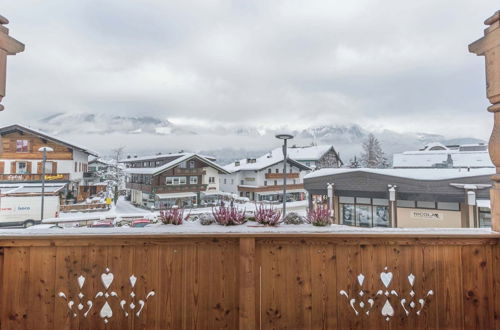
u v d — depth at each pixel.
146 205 27.92
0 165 21.48
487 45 2.04
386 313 2.09
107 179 34.97
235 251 2.14
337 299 2.11
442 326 2.06
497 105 1.99
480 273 2.09
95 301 2.07
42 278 2.05
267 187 33.56
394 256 2.12
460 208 12.22
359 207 14.98
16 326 2.02
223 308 2.11
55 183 22.12
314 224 2.52
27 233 2.03
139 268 2.10
